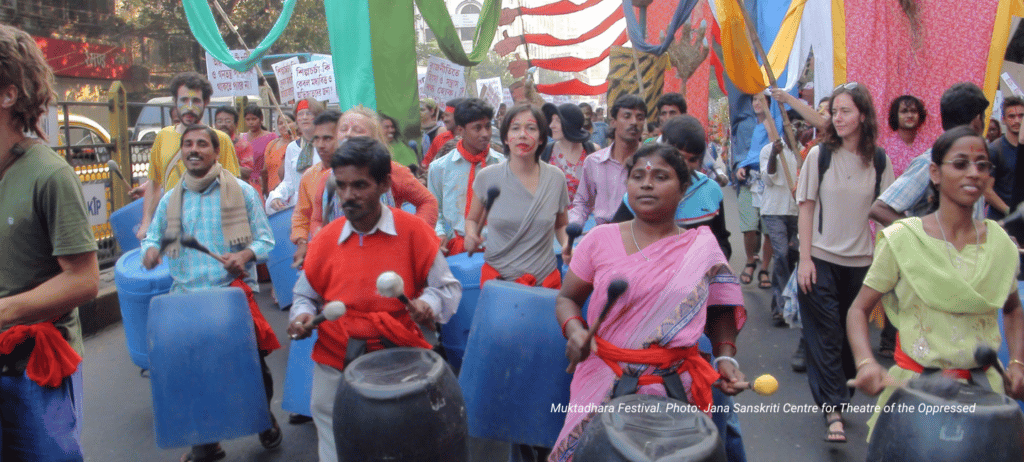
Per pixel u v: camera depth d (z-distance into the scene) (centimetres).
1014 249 248
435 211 400
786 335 572
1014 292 254
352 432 215
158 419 296
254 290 383
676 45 812
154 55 1934
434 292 276
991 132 646
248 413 302
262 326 356
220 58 705
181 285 364
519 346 265
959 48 598
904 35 609
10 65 215
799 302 396
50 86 232
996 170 447
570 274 245
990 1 588
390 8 581
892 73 613
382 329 262
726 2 575
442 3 704
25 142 227
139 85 1880
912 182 339
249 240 370
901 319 266
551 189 380
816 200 387
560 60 1160
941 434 196
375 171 259
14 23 1547
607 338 229
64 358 233
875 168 381
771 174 580
